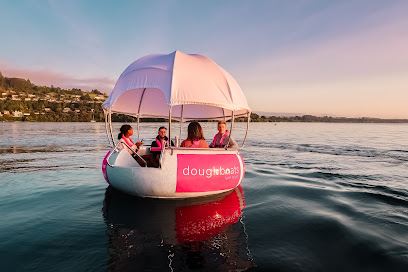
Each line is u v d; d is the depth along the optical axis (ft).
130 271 9.03
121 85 17.71
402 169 31.60
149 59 18.88
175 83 15.84
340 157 42.86
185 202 16.92
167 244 11.11
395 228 13.12
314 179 25.48
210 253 10.37
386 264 9.69
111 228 12.81
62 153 48.34
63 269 9.18
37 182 23.44
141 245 11.02
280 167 32.89
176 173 16.44
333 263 9.78
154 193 16.92
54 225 13.23
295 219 14.25
